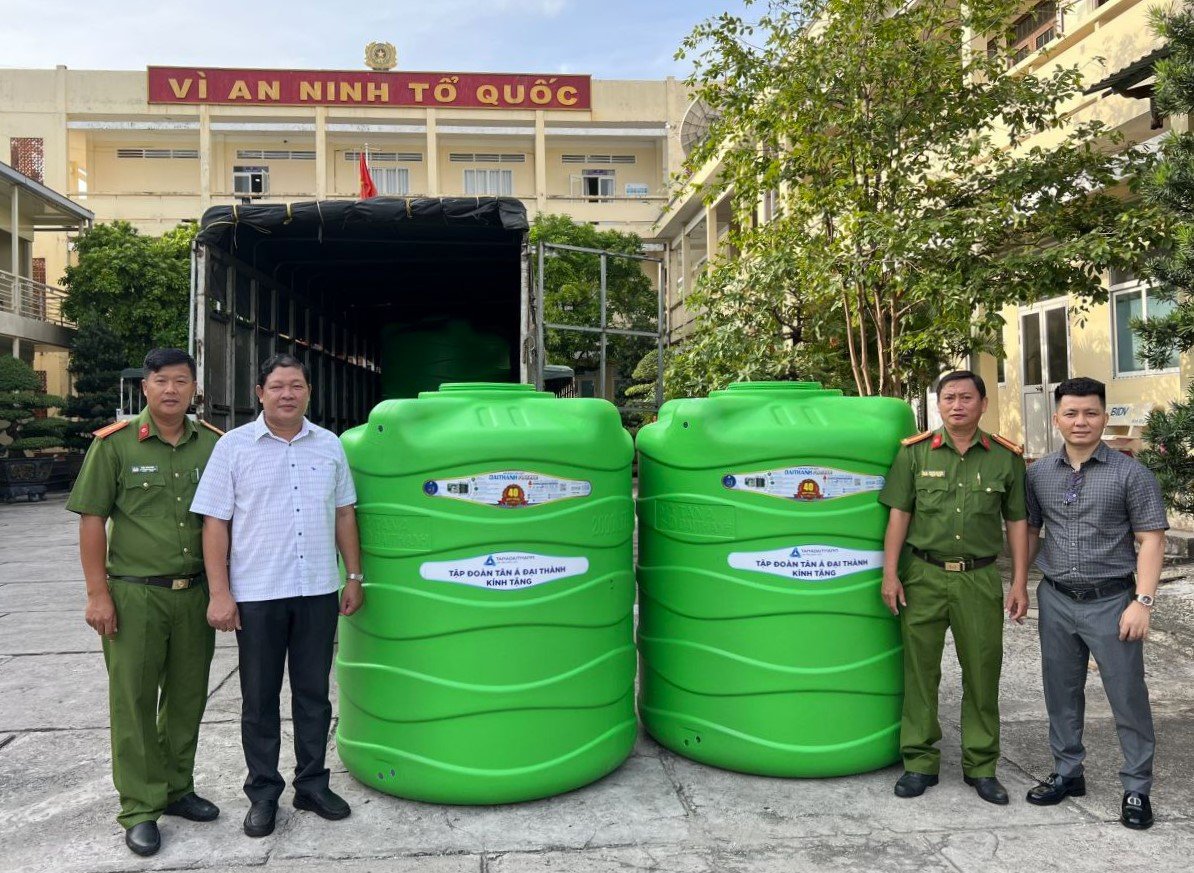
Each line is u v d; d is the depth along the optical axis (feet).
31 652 20.10
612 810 11.48
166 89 95.55
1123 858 10.11
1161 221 20.49
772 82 26.86
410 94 99.45
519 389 12.37
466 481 11.27
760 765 12.23
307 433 11.28
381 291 33.37
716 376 29.73
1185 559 26.91
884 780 12.30
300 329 30.45
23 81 94.22
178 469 10.97
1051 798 11.50
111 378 72.64
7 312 71.20
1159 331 16.29
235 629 10.95
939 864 10.03
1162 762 12.79
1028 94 25.58
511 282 32.07
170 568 10.84
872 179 27.45
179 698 11.25
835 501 12.11
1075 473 11.43
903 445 12.13
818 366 28.48
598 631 11.96
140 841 10.48
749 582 12.14
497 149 104.58
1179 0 25.75
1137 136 29.53
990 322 23.00
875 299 27.35
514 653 11.34
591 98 101.50
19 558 34.91
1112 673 11.05
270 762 11.12
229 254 24.03
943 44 26.21
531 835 10.82
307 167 101.65
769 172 27.45
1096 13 30.22
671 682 13.03
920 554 11.90
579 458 11.66
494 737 11.31
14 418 65.67
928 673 11.95
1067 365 35.70
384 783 11.77
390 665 11.59
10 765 13.43
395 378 35.24
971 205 25.77
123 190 99.25
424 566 11.34
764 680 12.12
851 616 12.17
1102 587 11.19
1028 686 16.48
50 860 10.40
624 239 77.82
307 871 10.03
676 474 12.72
